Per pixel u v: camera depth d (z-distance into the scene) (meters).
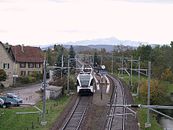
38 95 83.69
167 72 126.19
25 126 52.75
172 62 144.25
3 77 95.88
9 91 89.81
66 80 91.44
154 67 137.25
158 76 131.12
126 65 137.00
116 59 176.62
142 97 83.81
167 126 68.62
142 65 137.00
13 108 65.25
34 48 125.50
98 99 79.62
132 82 110.69
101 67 139.12
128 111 67.25
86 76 85.56
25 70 118.56
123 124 56.91
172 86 115.44
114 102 78.00
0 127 51.88
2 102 66.38
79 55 190.38
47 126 52.78
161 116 79.31
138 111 67.31
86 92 83.81
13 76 103.12
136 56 154.88
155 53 155.00
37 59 122.06
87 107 70.50
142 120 60.44
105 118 61.06
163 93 86.69
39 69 122.56
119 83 112.62
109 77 128.88
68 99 79.25
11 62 105.44
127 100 81.62
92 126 54.91
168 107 34.31
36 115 60.16
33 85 104.56
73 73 127.44
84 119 60.12
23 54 119.50
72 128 53.50
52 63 142.25
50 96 77.69
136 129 53.72
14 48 115.44
